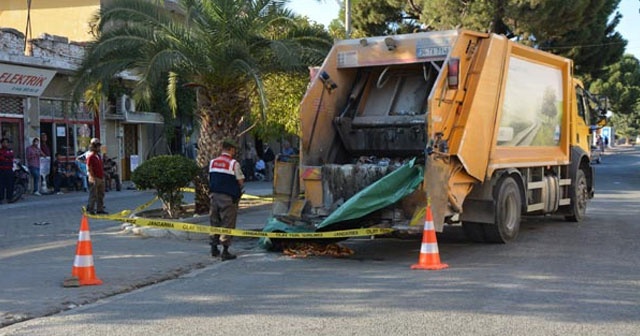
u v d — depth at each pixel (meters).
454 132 10.73
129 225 13.64
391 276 9.25
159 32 14.71
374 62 11.65
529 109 12.98
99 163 16.06
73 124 25.98
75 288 8.52
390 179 10.29
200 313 7.34
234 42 14.22
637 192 23.16
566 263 10.07
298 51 14.97
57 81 25.02
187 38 14.43
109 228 14.23
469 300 7.72
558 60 14.16
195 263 10.41
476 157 11.06
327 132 11.81
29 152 22.45
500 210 11.84
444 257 10.76
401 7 33.00
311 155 11.53
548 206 13.94
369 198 10.31
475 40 11.32
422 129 11.28
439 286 8.51
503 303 7.55
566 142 14.51
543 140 13.65
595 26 32.94
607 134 91.25
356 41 11.81
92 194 16.03
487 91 11.30
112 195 23.11
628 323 6.73
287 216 11.28
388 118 11.57
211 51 14.33
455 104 10.80
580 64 34.94
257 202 18.44
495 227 11.80
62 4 28.94
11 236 13.14
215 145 15.29
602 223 14.87
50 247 11.58
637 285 8.48
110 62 14.76
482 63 11.20
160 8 15.41
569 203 14.91
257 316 7.15
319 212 11.08
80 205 19.44
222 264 10.48
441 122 10.44
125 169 29.64
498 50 11.61
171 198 14.38
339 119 11.83
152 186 13.94
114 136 28.41
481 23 28.42
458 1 29.00
